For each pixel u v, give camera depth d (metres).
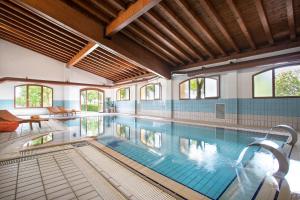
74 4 4.82
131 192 1.91
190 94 8.34
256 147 3.73
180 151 3.54
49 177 2.23
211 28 4.92
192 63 7.52
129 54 6.24
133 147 3.83
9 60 10.03
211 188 2.04
